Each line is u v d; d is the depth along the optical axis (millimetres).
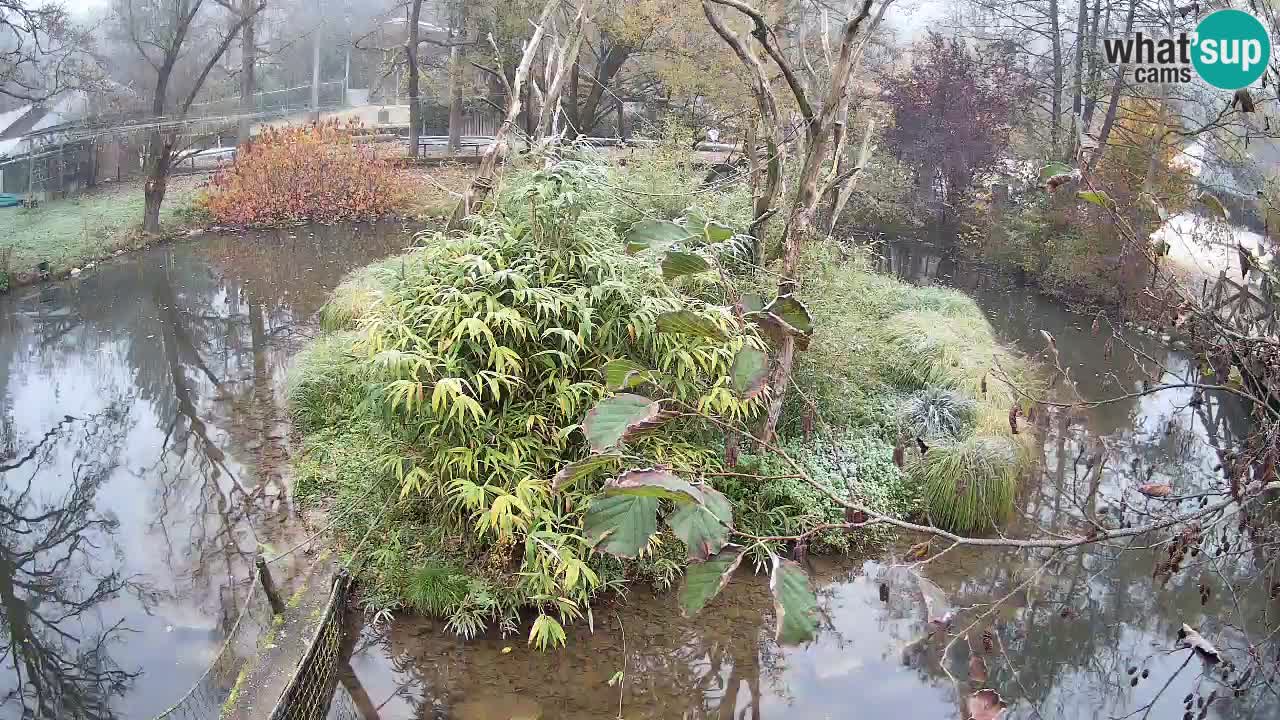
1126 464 7418
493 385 5117
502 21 18656
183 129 16047
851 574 6035
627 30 16672
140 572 6086
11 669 5203
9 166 16734
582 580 5316
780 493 6086
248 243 15312
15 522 6824
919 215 16609
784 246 7051
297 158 16625
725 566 1156
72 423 8484
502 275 5270
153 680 5090
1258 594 5566
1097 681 5062
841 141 7254
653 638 5285
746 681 5027
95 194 17141
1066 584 5988
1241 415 8203
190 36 17750
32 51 15875
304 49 22062
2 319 11250
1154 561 6109
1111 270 11539
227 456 7629
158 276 13281
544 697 4805
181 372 9719
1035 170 14414
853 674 5137
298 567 5789
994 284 14234
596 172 5832
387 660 5035
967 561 6227
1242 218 9781
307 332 10891
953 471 6508
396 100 25891
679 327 1553
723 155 17172
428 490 5449
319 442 7434
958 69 15898
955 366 8156
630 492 1084
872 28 6828
